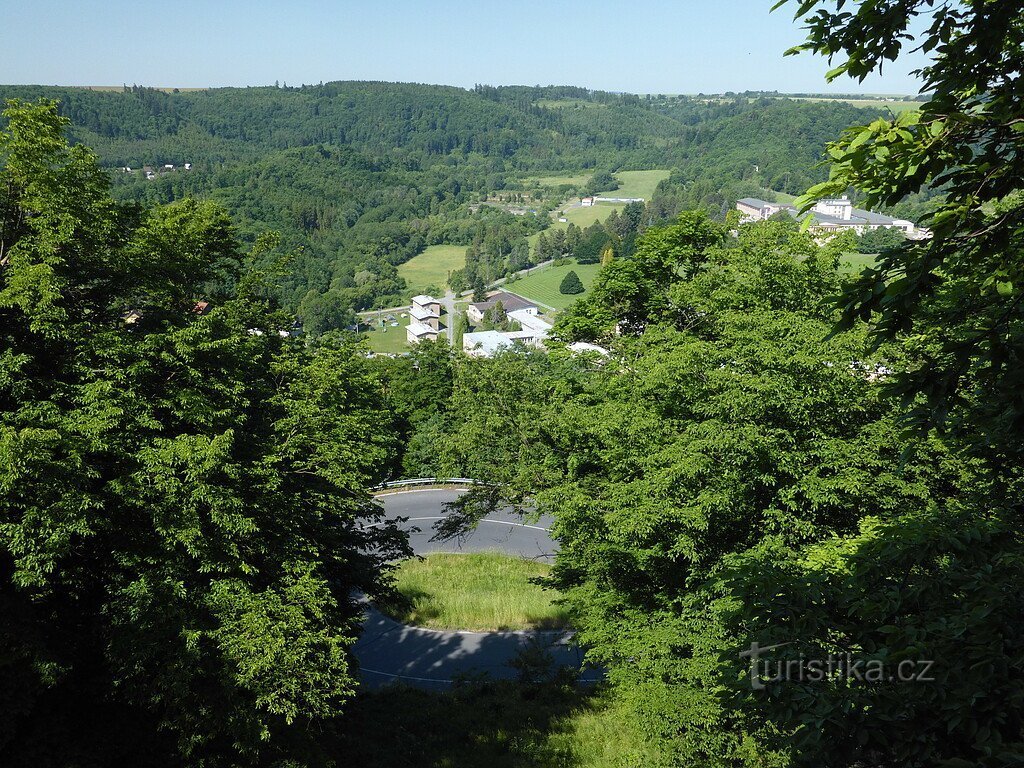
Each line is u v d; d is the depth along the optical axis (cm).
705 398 1543
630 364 2002
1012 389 531
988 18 510
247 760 1398
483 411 2394
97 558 1412
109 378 1408
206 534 1416
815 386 1378
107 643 1330
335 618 1619
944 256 534
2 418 1229
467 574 3262
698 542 1484
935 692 525
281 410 1956
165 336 1482
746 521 1566
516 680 2372
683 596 1620
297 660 1299
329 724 1650
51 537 1130
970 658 524
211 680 1338
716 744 1423
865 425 1439
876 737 538
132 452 1390
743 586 694
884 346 1378
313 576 1648
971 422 630
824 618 629
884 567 643
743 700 675
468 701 2166
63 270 1392
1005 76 543
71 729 1320
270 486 1557
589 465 2027
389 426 4762
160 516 1318
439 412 5512
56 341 1409
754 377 1391
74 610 1405
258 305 2222
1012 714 497
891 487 1400
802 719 572
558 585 2288
